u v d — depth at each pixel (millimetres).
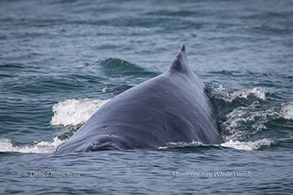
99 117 38312
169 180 29219
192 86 48750
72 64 89625
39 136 46938
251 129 48375
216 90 57312
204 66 92312
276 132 47844
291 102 58156
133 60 97250
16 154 34688
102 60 87938
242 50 111750
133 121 36906
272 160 35562
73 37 128500
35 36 128500
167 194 26984
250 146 41469
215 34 135625
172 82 44906
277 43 121125
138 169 30625
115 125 36375
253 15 175750
